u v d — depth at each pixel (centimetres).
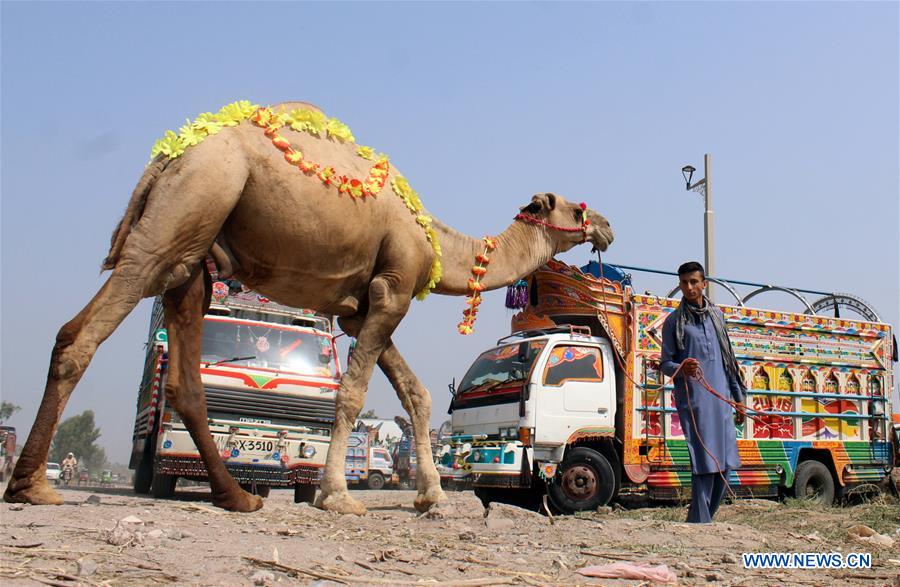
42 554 383
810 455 1385
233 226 652
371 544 515
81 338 571
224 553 422
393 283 734
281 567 393
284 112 686
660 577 445
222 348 1145
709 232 1741
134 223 611
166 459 1062
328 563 424
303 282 699
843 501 1413
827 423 1386
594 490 1137
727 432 717
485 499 1271
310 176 666
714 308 743
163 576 357
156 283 605
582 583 420
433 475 775
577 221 927
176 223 599
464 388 1285
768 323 1355
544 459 1134
